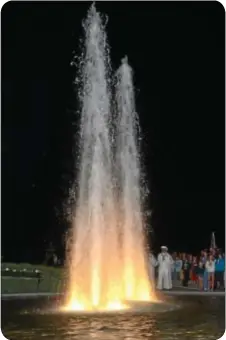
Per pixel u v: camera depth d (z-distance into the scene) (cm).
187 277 3272
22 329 1552
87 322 1675
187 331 1536
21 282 2733
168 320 1730
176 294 2747
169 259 3069
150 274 3008
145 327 1597
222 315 1841
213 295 2705
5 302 2278
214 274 2994
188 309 1994
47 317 1773
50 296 2552
